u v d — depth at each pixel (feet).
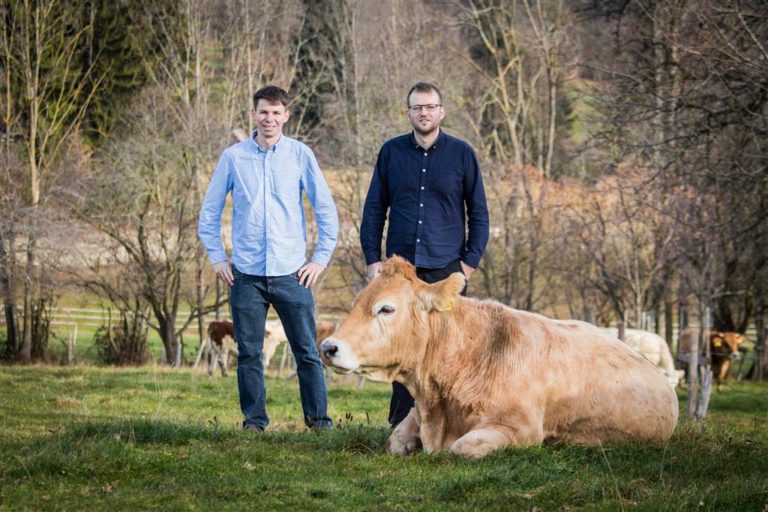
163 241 97.91
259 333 27.04
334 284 118.93
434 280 26.50
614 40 71.15
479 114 117.91
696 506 17.74
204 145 100.07
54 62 105.50
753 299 99.60
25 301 95.66
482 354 22.52
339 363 21.43
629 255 96.27
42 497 18.13
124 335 95.45
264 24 115.55
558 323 24.29
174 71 121.19
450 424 22.67
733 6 55.01
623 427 23.77
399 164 26.71
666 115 61.26
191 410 44.32
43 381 59.00
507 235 98.68
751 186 58.23
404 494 18.89
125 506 17.80
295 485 19.39
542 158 125.59
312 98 127.54
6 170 94.22
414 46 116.67
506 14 129.18
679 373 81.00
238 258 26.81
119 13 124.16
